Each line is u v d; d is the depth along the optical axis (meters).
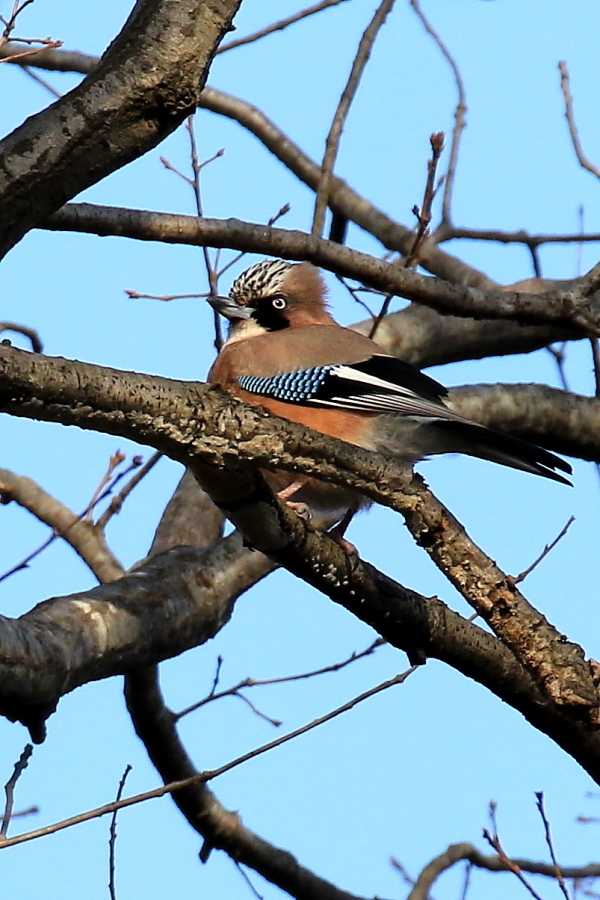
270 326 12.96
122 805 7.92
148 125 7.52
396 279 10.74
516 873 10.17
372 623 8.27
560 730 8.51
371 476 7.00
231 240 10.40
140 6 7.62
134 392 6.34
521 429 15.34
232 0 7.56
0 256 7.50
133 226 10.12
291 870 12.80
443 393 11.52
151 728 12.09
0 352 5.91
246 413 6.71
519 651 7.04
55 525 12.84
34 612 9.92
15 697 8.76
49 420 6.22
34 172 7.35
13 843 7.46
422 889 11.70
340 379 11.34
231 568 11.58
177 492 14.20
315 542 7.82
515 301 10.91
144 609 10.70
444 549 7.10
